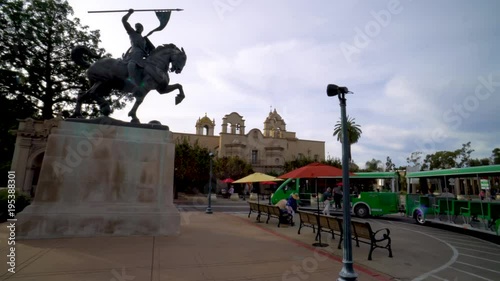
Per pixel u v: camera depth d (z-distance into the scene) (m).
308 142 56.34
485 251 8.47
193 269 5.45
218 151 49.16
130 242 7.61
